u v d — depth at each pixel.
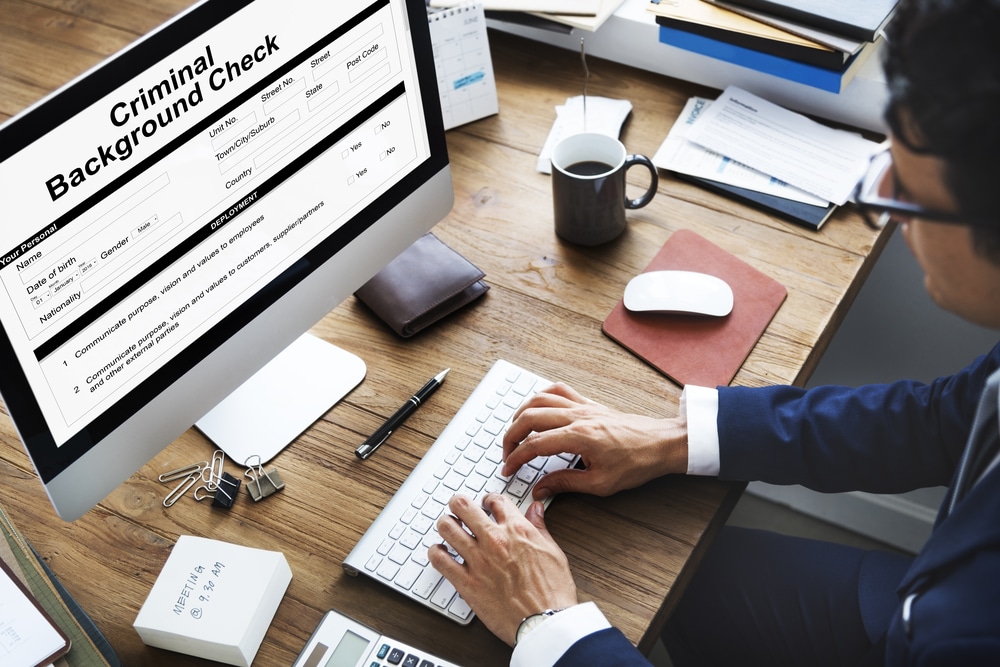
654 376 1.02
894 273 1.47
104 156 0.71
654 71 1.41
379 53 0.90
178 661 0.81
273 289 0.90
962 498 0.74
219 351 0.88
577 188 1.08
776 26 1.23
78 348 0.75
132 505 0.93
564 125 1.32
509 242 1.18
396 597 0.85
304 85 0.84
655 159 1.25
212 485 0.94
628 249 1.15
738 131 1.27
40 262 0.70
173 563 0.84
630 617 0.83
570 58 1.45
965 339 1.49
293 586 0.86
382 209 0.98
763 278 1.10
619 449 0.90
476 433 0.97
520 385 1.01
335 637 0.80
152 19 1.61
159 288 0.80
